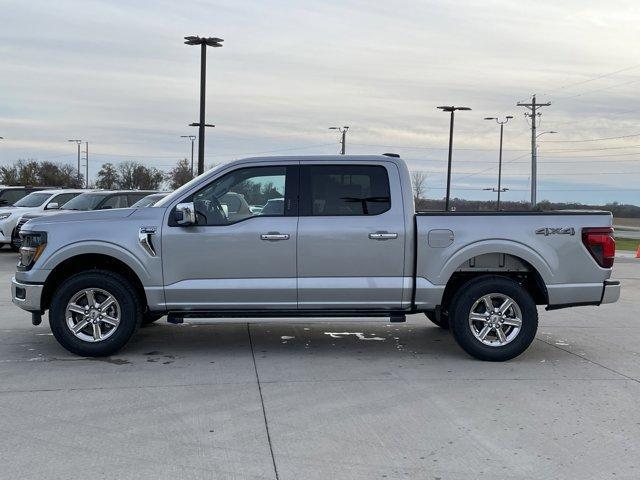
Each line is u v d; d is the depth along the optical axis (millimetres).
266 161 6742
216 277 6609
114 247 6547
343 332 8297
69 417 4934
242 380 5980
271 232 6566
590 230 6699
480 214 6684
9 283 12648
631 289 13367
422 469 4047
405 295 6668
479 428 4770
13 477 3887
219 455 4238
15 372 6184
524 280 7121
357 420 4914
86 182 88188
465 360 6844
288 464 4102
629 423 4910
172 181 71812
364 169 6727
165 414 5016
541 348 7500
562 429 4766
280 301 6629
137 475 3932
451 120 40406
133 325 6691
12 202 22375
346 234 6590
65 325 6641
